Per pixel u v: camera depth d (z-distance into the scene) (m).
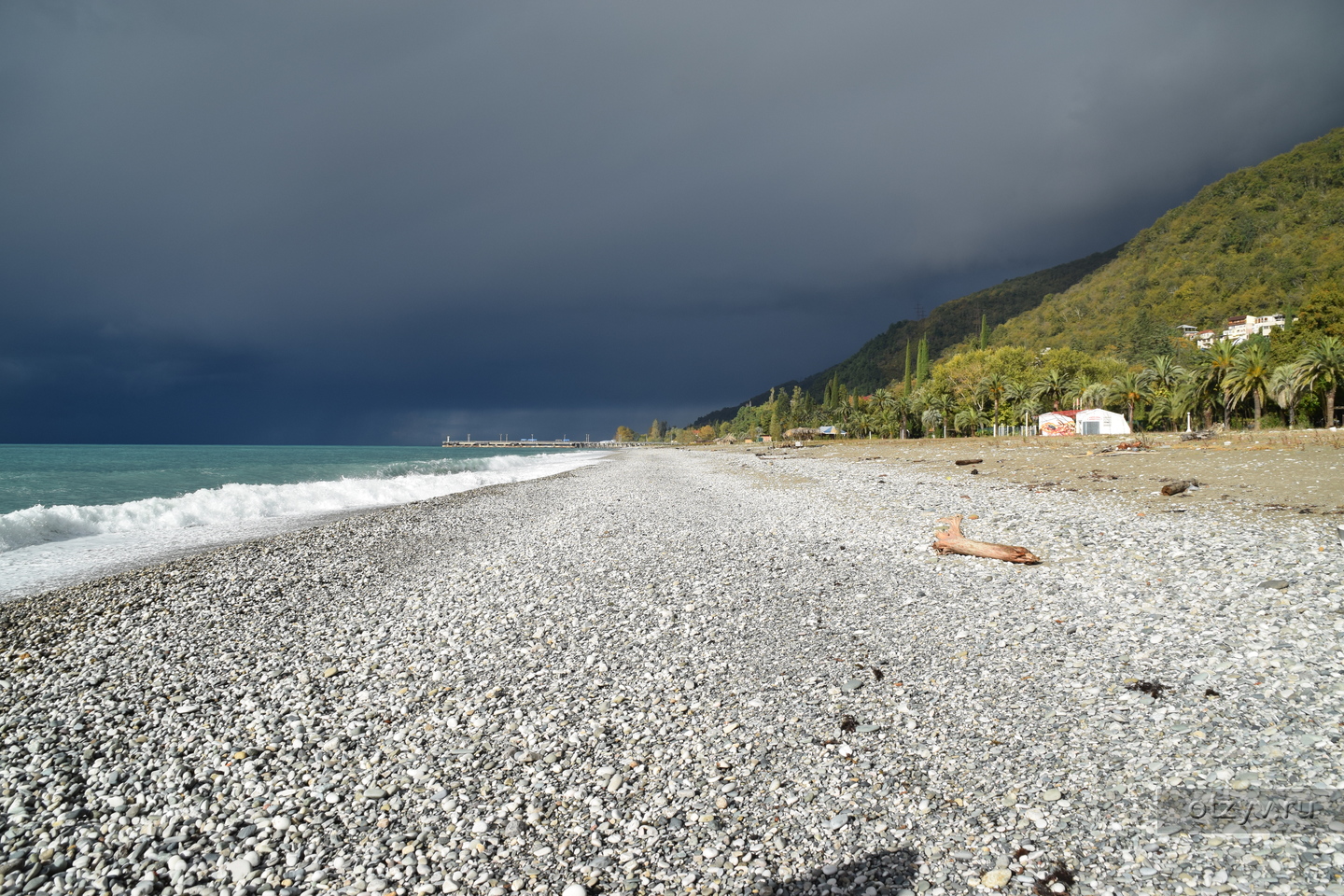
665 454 133.12
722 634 9.30
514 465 75.50
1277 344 68.94
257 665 8.70
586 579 12.85
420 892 4.43
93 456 87.38
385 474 54.28
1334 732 5.59
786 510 22.50
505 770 5.92
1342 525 13.47
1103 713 6.37
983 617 9.54
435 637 9.62
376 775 5.93
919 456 53.88
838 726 6.48
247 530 21.75
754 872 4.49
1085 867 4.34
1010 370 117.25
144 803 5.59
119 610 11.38
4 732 6.91
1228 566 10.81
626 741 6.35
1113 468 29.69
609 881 4.46
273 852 4.91
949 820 4.94
